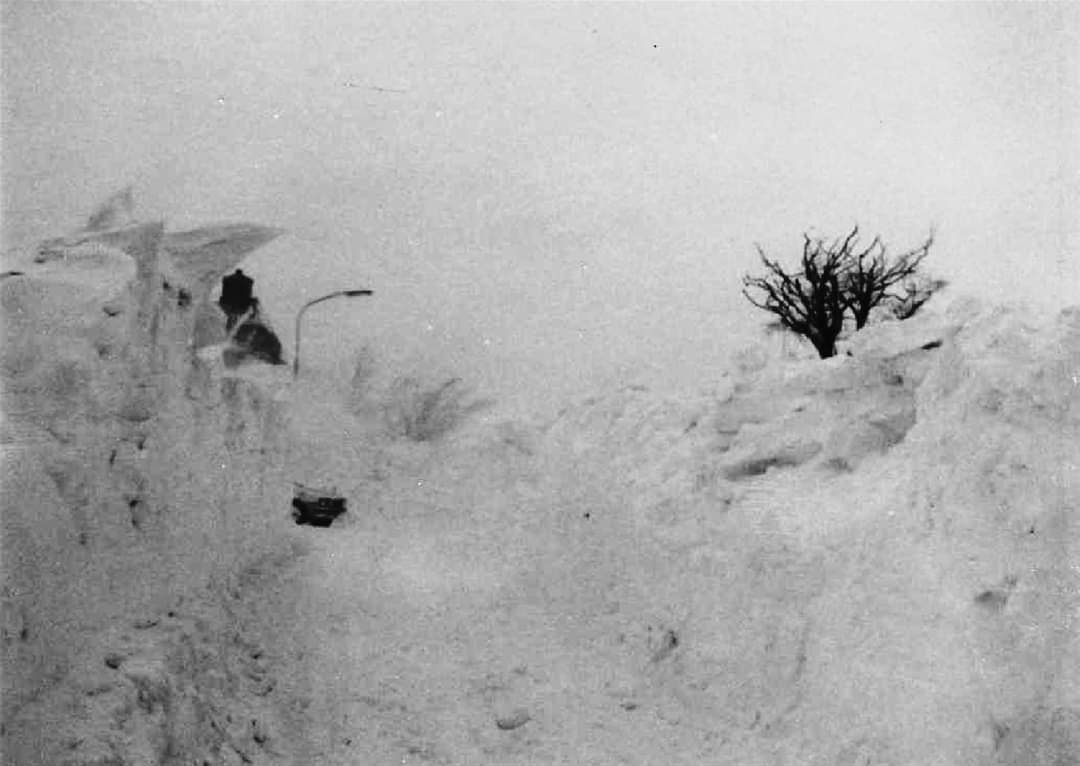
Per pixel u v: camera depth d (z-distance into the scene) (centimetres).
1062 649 639
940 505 770
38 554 612
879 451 1005
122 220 948
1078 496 696
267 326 2559
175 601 828
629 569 1075
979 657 655
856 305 2117
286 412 1864
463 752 746
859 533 827
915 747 653
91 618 679
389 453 2000
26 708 572
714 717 809
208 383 1070
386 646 936
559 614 1060
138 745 588
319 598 1062
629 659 929
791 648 809
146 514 805
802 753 723
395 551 1309
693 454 1155
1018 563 685
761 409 1170
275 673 840
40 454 674
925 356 1012
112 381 795
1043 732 616
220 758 683
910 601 733
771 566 880
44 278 812
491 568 1241
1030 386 759
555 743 766
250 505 1177
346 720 779
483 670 895
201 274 1066
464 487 1750
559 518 1356
